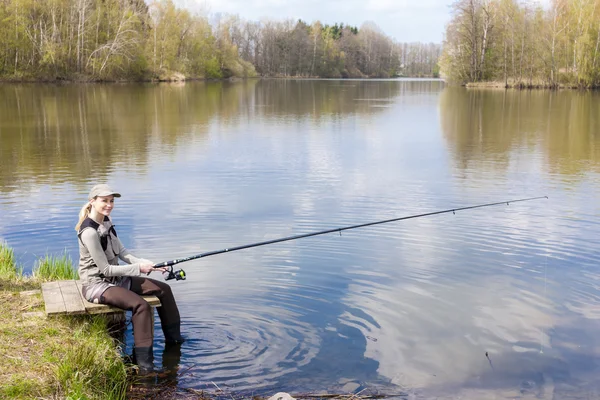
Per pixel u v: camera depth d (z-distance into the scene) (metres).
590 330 4.87
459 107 30.25
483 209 8.95
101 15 55.16
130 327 4.98
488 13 57.25
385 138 17.70
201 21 74.38
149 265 4.75
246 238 7.35
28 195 9.68
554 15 52.56
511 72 56.09
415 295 5.59
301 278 5.98
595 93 44.00
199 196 9.68
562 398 3.88
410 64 164.88
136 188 10.30
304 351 4.50
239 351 4.49
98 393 3.76
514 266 6.39
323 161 13.41
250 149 15.20
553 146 16.06
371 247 7.00
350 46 120.31
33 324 4.49
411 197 9.78
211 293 5.58
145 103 30.56
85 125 20.27
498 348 4.57
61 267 5.97
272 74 103.31
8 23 50.19
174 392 3.95
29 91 38.25
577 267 6.37
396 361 4.36
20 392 3.55
